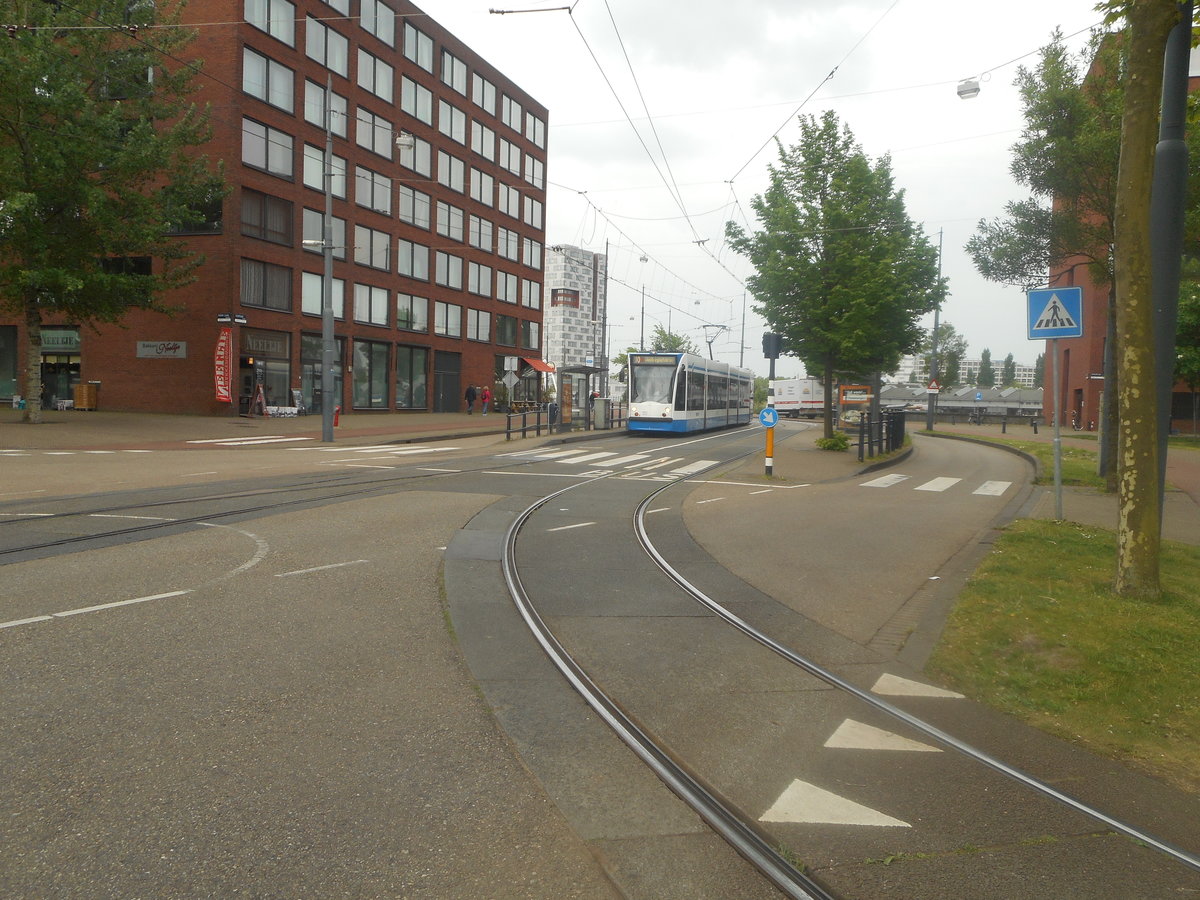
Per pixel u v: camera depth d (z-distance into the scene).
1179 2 6.58
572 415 36.00
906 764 4.25
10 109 23.44
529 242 58.03
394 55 42.97
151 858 3.08
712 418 37.03
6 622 5.88
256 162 34.12
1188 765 4.38
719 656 5.92
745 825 3.54
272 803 3.53
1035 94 14.86
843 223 22.95
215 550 8.61
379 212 42.44
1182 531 10.79
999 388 103.94
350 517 11.17
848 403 38.16
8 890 2.86
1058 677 5.44
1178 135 7.94
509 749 4.17
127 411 34.41
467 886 2.98
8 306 26.03
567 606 7.18
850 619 6.98
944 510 13.19
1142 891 3.14
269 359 35.38
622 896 2.96
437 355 48.34
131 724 4.28
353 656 5.49
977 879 3.18
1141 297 6.82
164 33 26.56
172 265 33.34
